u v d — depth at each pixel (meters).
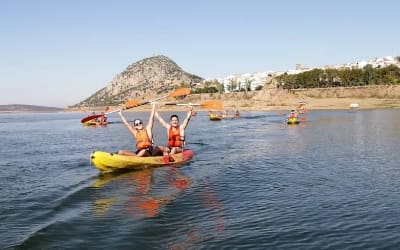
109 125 62.28
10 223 9.34
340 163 17.31
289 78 162.75
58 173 16.39
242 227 8.76
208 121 65.88
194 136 34.12
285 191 12.12
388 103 115.81
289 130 39.28
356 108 109.88
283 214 9.69
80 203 11.16
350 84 148.38
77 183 14.12
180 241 7.97
